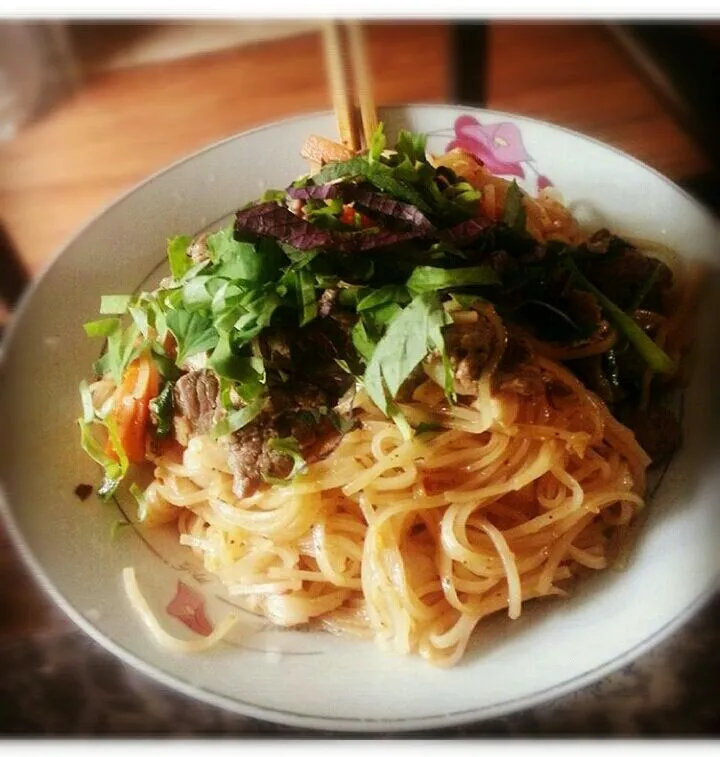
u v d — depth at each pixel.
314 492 0.31
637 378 0.32
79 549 0.29
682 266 0.35
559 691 0.24
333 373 0.30
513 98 0.47
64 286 0.35
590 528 0.31
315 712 0.24
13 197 0.46
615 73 0.48
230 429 0.30
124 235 0.37
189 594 0.30
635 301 0.34
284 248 0.30
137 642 0.27
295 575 0.31
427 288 0.28
